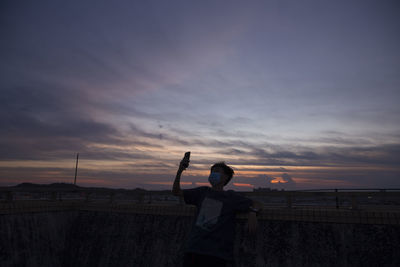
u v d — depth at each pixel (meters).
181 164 3.35
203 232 2.91
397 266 3.56
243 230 4.18
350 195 5.07
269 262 3.98
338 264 3.80
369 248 3.75
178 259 4.84
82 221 6.21
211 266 2.79
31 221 5.49
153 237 5.25
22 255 5.23
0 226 4.96
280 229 4.11
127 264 5.29
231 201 3.07
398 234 3.67
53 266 5.75
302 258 3.93
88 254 5.78
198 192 3.28
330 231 3.97
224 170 3.33
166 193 6.14
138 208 5.61
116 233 5.68
